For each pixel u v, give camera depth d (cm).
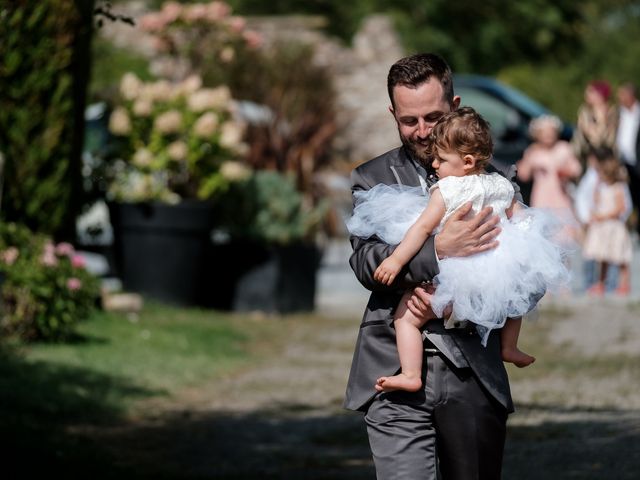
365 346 685
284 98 3078
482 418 662
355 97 3797
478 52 6266
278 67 3162
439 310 653
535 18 6344
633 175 2544
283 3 6172
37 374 1408
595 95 2452
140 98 2095
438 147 667
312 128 3064
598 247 2244
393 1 6184
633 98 2558
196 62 2503
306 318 2134
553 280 671
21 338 1565
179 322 1900
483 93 3319
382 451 668
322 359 1741
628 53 6656
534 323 1958
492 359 671
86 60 1828
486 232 659
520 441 1157
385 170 699
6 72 1734
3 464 1030
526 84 5919
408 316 668
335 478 1056
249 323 2042
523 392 1424
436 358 666
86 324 1755
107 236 2344
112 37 3847
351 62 3838
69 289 1597
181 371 1565
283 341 1895
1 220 1662
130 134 2084
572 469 1034
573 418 1255
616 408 1305
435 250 654
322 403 1419
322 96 3147
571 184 2739
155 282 2052
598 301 2166
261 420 1321
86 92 1848
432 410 667
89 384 1414
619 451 1088
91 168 2081
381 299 685
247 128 2978
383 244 678
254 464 1115
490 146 665
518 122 3256
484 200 666
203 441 1218
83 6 1060
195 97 2108
